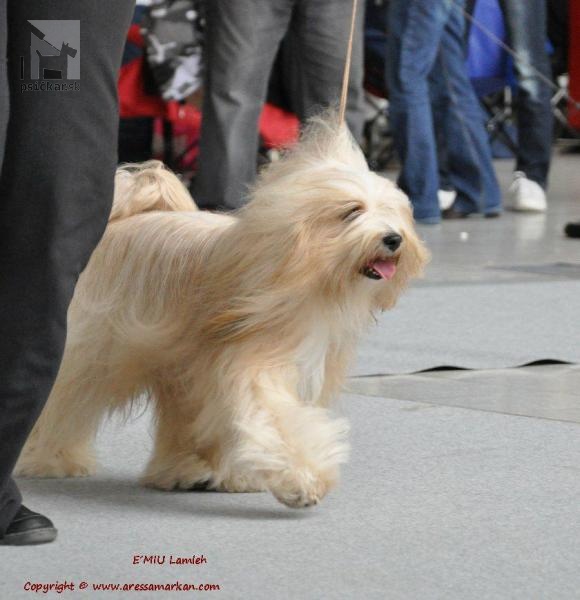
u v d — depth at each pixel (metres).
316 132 7.21
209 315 6.92
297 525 6.53
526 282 14.01
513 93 24.75
